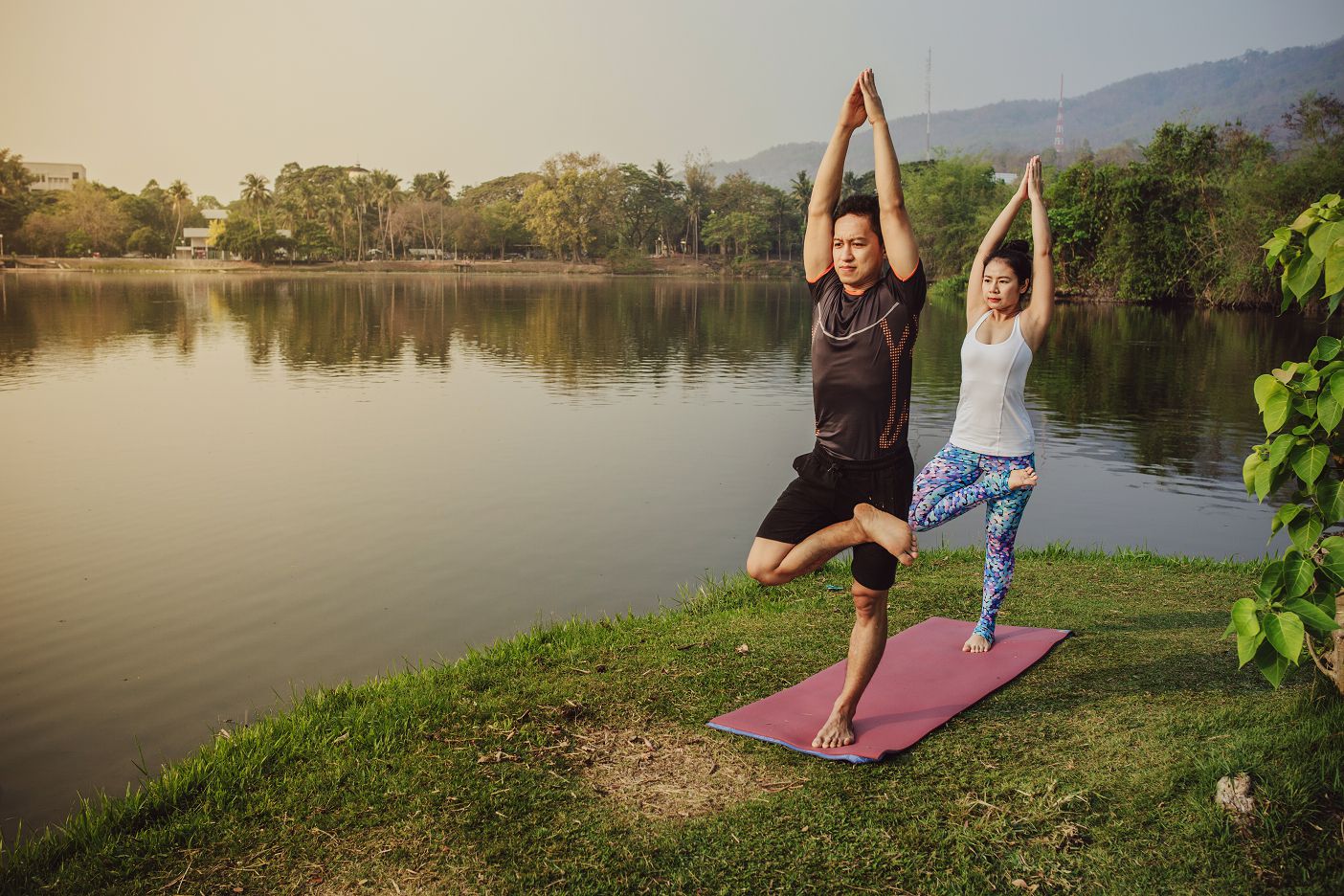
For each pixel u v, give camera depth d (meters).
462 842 2.98
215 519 9.07
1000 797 3.11
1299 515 3.00
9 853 3.14
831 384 3.39
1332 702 3.36
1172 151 43.59
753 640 4.88
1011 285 4.55
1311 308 38.03
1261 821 2.78
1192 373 21.16
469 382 19.80
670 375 21.27
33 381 19.05
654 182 131.25
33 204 113.81
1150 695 3.88
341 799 3.27
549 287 74.12
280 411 15.68
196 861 2.93
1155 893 2.58
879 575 3.41
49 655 5.95
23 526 8.75
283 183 155.38
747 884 2.73
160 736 4.88
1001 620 5.11
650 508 9.59
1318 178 37.88
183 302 48.09
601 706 4.03
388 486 10.45
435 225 126.00
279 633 6.32
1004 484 4.38
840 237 3.33
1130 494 10.50
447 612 6.72
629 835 3.00
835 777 3.30
